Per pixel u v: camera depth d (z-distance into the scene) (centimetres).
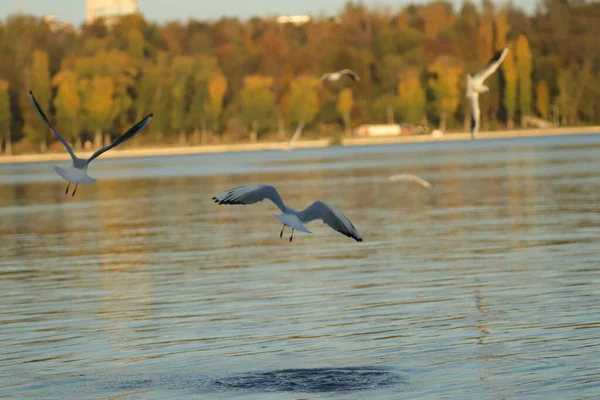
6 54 17988
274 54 18725
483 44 18338
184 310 2680
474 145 15788
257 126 17812
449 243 3841
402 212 5209
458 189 6712
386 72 18675
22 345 2338
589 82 18912
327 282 3038
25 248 4275
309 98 17200
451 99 17700
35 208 6700
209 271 3369
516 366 2003
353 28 19862
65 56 18500
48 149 17000
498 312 2491
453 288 2841
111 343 2328
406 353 2138
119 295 2955
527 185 6781
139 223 5247
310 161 12344
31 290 3108
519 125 19138
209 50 19338
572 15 19800
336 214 1159
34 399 1920
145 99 17188
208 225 4988
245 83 17388
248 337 2331
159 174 10688
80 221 5512
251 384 1967
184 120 17275
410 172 8975
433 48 19112
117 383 2005
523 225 4338
